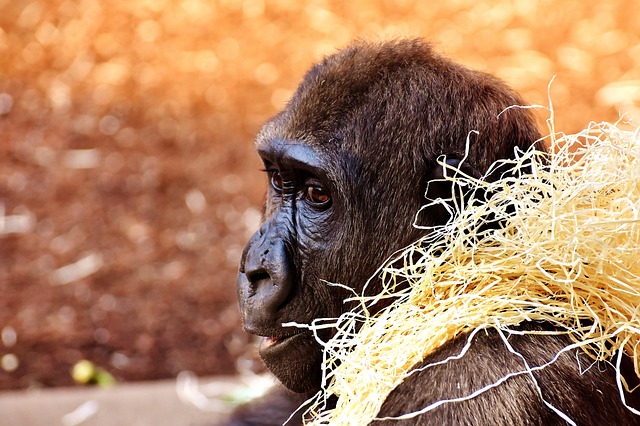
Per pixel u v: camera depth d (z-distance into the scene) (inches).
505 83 286.4
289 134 264.8
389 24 896.9
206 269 648.4
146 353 573.6
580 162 243.1
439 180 254.7
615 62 838.5
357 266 261.0
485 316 229.3
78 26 896.3
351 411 231.6
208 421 454.9
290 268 260.2
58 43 877.8
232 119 800.9
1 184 717.3
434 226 254.5
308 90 270.8
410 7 924.6
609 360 233.8
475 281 238.8
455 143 259.9
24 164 740.0
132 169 740.0
